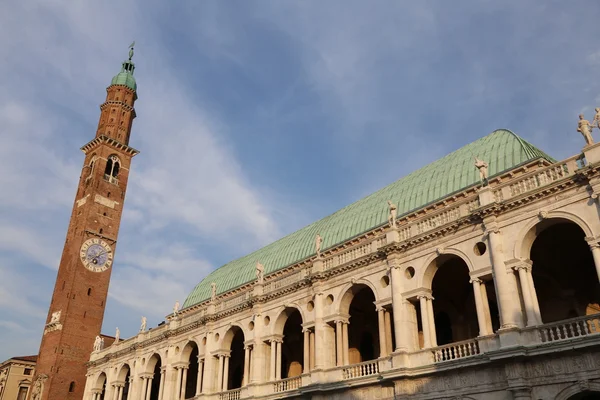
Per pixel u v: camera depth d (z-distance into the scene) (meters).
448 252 35.44
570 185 30.27
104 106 102.38
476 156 45.09
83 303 84.75
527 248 31.73
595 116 30.72
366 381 36.81
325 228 57.91
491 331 31.75
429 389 33.28
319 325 42.41
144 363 64.12
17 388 99.38
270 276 59.00
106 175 94.94
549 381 27.91
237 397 48.19
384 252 39.09
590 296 36.41
